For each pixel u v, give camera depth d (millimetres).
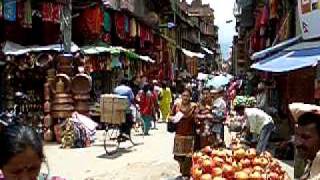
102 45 22531
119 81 25391
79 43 22562
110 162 13031
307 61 11508
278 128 14609
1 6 15898
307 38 13352
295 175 6391
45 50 18547
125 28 25938
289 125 14953
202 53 79500
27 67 18453
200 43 78938
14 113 15805
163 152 14773
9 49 18766
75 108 16969
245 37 48656
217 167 5609
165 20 45531
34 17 19812
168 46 46688
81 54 19531
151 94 19859
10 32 19531
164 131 20953
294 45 14141
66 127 15820
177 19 54594
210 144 10258
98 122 20406
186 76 56250
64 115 16609
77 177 11094
